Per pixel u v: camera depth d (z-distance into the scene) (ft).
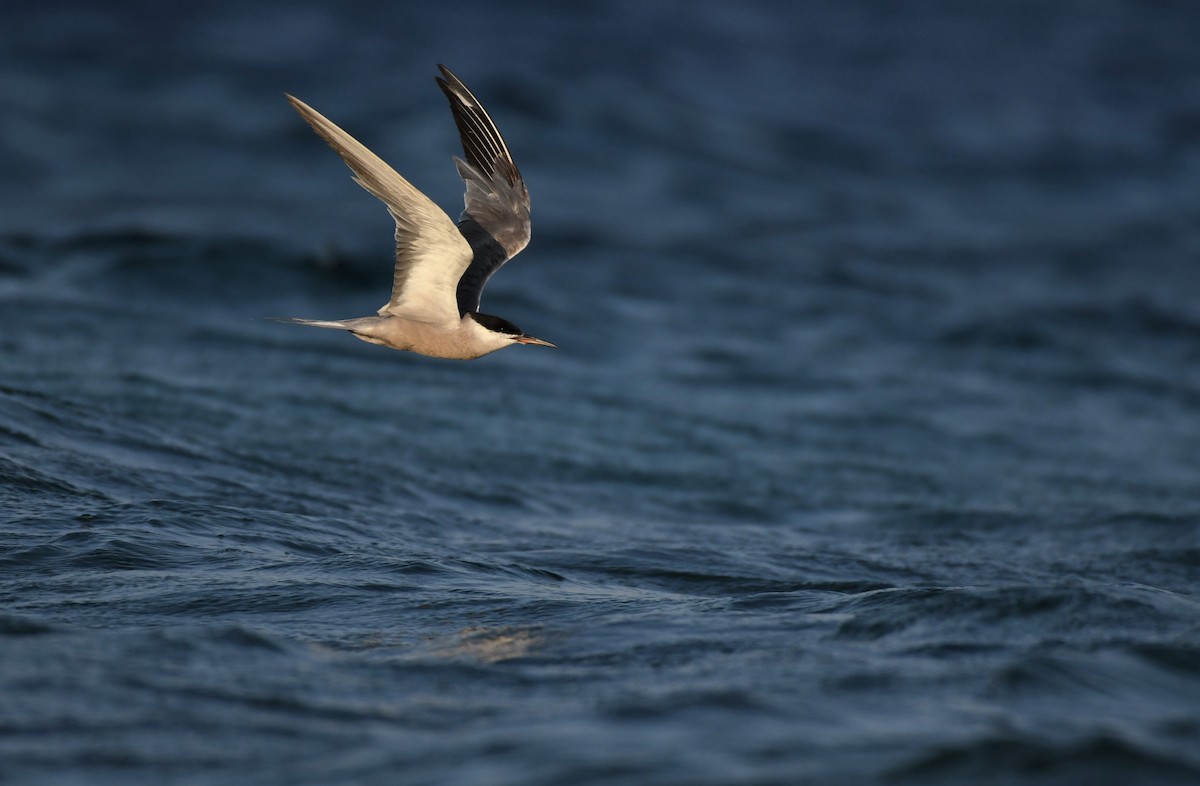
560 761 20.03
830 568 40.06
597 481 52.80
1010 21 232.73
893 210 118.11
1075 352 77.20
